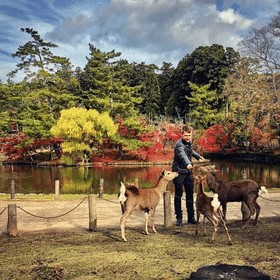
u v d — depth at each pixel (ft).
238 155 141.28
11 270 15.72
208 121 152.46
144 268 15.33
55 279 14.40
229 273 11.17
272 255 16.85
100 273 14.89
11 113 170.71
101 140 126.62
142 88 197.06
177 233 23.09
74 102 144.46
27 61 153.38
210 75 167.94
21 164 136.77
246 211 26.76
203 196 20.95
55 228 26.48
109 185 71.56
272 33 112.37
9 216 23.80
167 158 132.16
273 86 112.57
